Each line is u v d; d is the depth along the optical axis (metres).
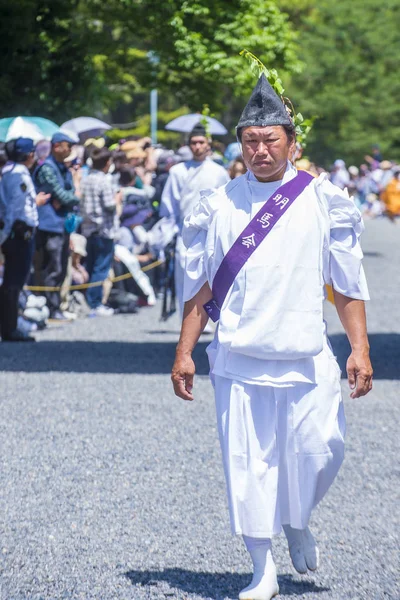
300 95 110.56
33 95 32.88
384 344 22.31
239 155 23.70
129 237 28.42
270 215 8.27
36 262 25.02
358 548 9.94
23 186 21.53
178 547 9.88
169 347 21.70
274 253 8.23
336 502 11.38
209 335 23.83
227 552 9.77
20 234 21.61
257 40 32.47
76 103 34.25
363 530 10.47
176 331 24.12
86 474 12.20
